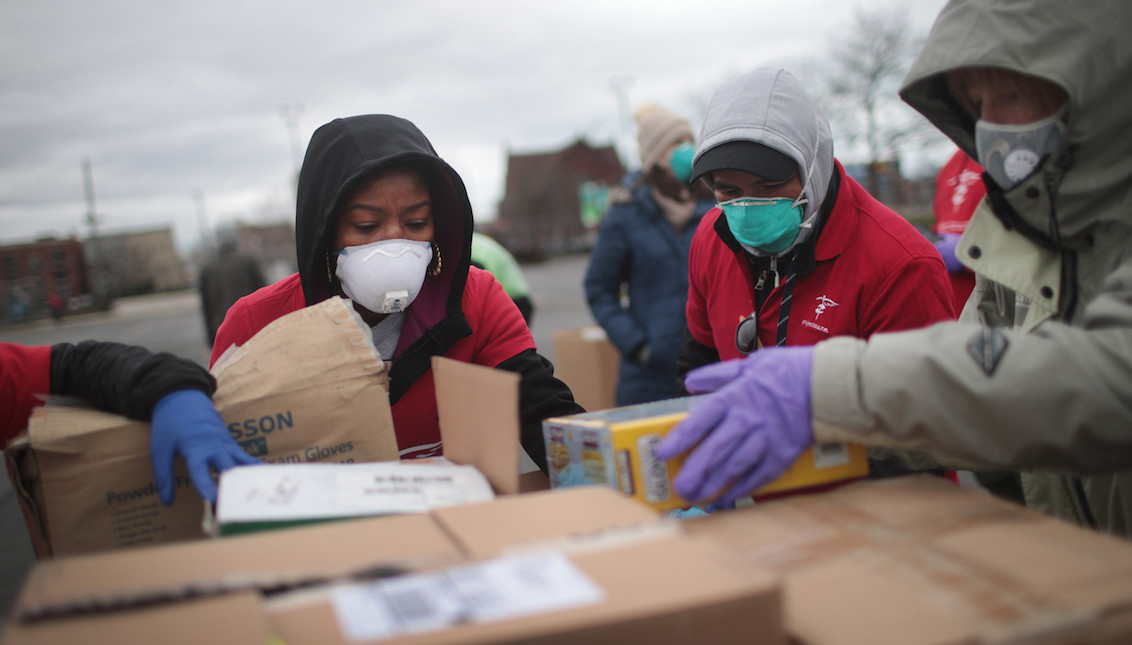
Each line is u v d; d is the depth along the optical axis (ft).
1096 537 3.03
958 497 3.53
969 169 11.02
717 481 3.56
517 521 3.19
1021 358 3.49
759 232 5.77
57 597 2.56
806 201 5.71
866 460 3.97
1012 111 4.53
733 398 3.70
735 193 5.88
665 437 3.69
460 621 2.31
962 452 3.59
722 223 6.38
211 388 4.24
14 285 122.31
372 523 3.28
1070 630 2.48
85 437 4.00
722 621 2.39
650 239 11.14
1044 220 4.68
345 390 4.35
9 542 12.57
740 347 6.32
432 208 5.67
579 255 174.50
